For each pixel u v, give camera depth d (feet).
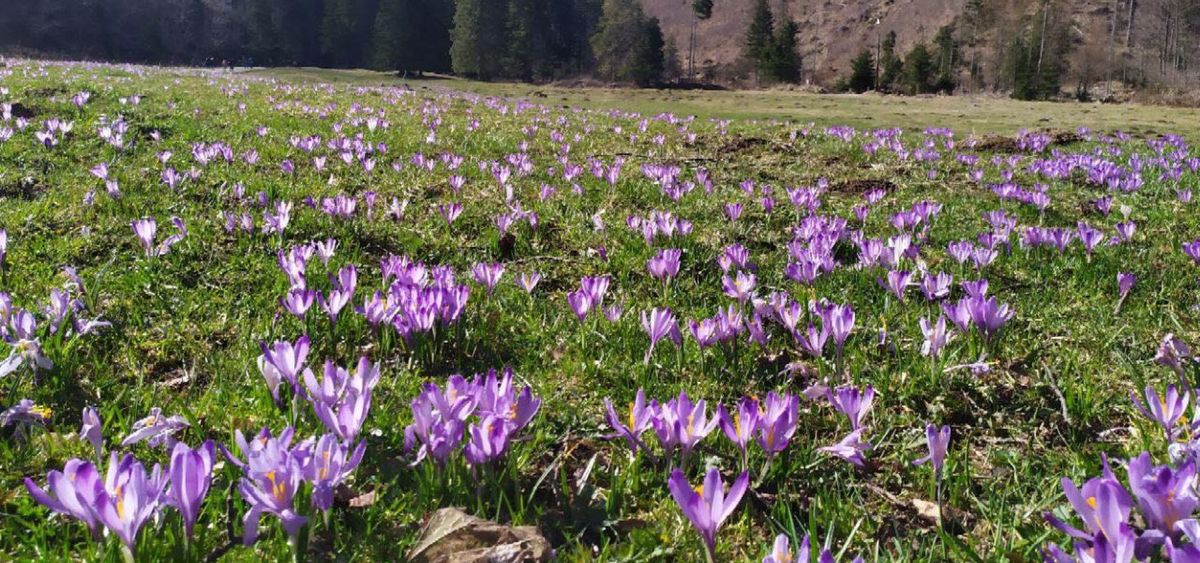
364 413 7.38
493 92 164.25
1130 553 4.96
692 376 11.62
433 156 33.53
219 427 9.18
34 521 7.30
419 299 11.37
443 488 7.74
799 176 32.94
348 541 7.09
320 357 11.65
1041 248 19.47
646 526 7.82
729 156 38.19
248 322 12.84
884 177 32.68
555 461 8.79
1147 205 27.48
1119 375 12.21
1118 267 18.01
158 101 46.96
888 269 16.83
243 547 6.82
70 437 8.50
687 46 517.14
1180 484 5.61
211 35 369.91
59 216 18.42
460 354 12.03
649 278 17.01
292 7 347.97
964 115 94.17
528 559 6.71
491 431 7.32
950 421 10.73
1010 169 35.60
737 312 11.71
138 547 6.17
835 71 425.28
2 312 9.91
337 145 30.63
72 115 36.78
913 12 465.88
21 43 311.27
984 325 11.73
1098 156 41.93
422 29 298.56
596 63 363.76
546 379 11.57
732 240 20.43
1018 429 10.47
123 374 10.68
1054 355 13.00
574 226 21.12
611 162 34.53
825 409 10.87
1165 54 237.25
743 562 7.34
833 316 10.95
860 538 7.83
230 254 16.69
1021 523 7.89
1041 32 285.84
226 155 26.50
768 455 8.17
